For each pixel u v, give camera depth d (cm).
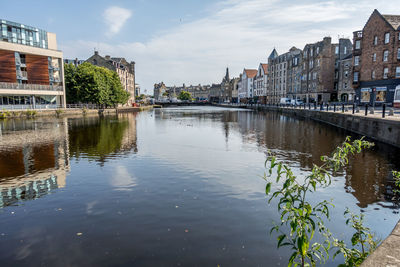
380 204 759
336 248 543
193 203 770
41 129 2589
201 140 1934
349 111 2911
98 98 5531
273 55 9175
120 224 643
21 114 4112
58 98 5300
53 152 1500
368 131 1966
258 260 500
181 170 1124
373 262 262
